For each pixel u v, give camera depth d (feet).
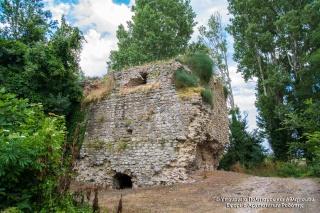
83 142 66.08
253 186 50.06
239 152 85.30
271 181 53.26
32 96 61.77
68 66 66.64
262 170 79.87
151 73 63.93
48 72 63.36
